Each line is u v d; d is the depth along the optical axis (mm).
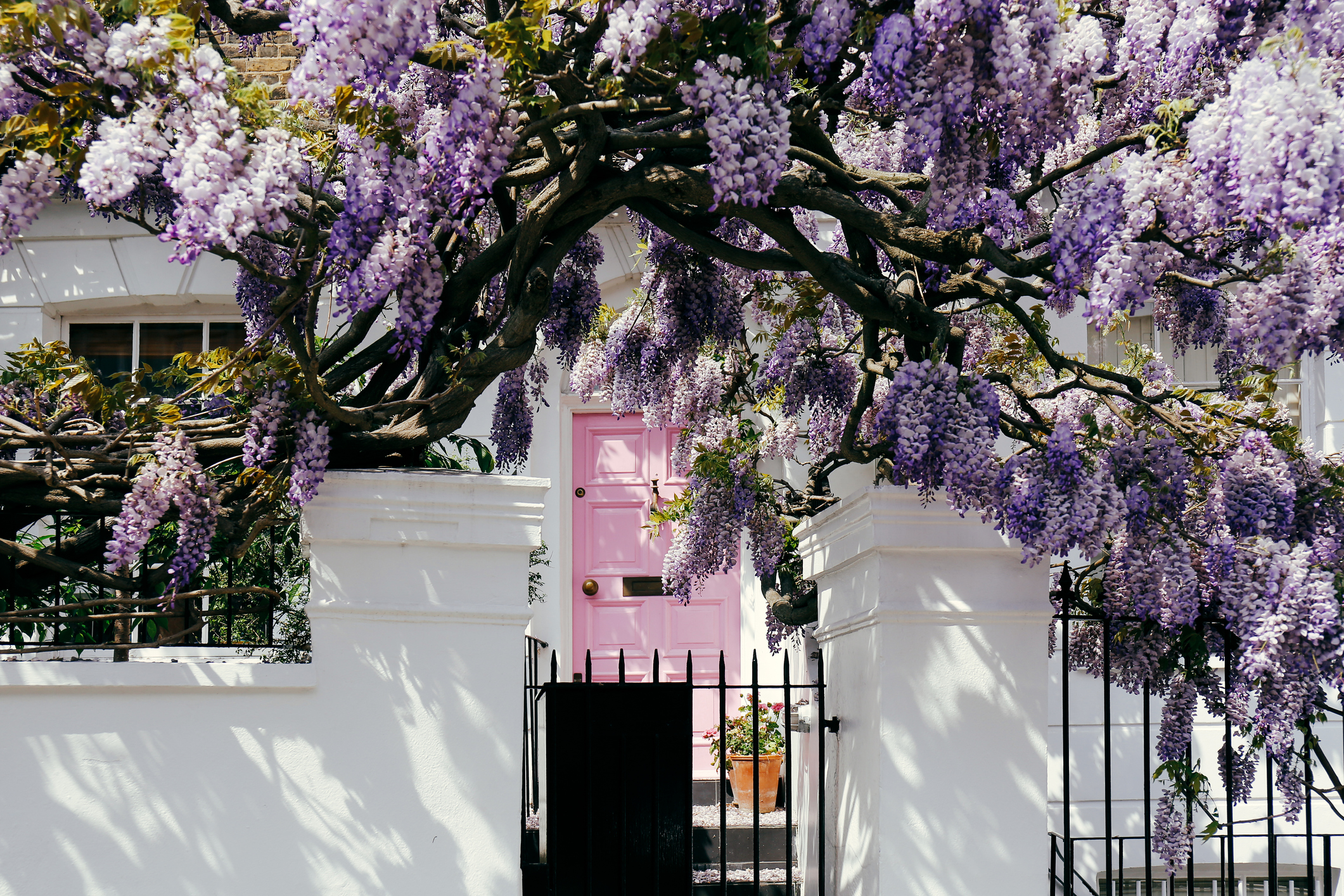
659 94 2908
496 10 2906
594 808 3619
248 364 3104
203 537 3090
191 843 3016
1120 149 2996
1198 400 3471
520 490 3225
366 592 3154
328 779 3086
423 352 3467
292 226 3338
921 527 3414
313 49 2389
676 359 4320
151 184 3520
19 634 3500
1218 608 3402
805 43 2699
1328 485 3480
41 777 2980
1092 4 3320
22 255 6695
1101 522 3004
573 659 7219
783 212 3250
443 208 2885
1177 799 3660
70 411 3389
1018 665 3420
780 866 5551
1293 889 5984
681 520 5234
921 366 3074
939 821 3338
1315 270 2826
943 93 2570
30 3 2334
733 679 7176
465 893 3096
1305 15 2693
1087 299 2779
